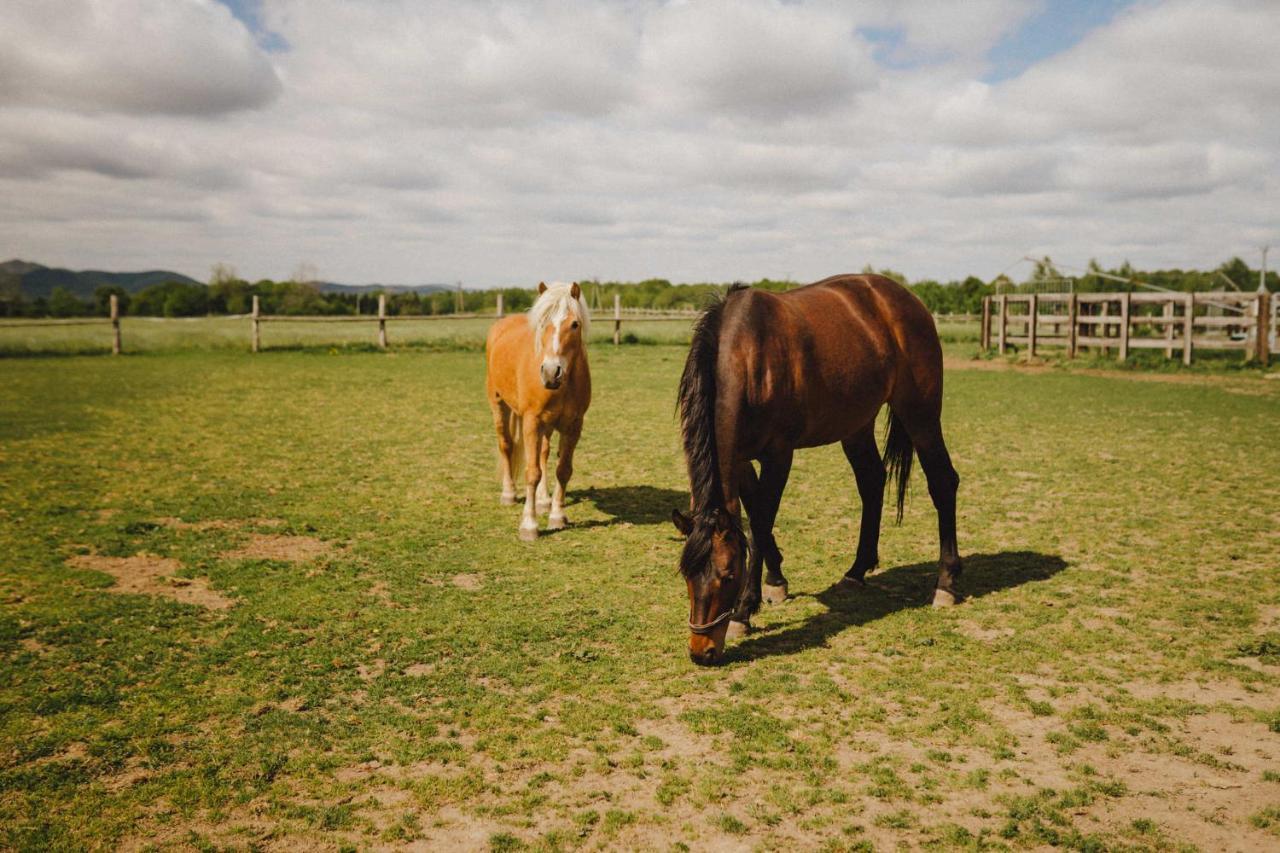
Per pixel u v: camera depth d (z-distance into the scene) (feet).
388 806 9.11
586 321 19.94
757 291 14.17
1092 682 12.05
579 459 29.99
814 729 10.79
